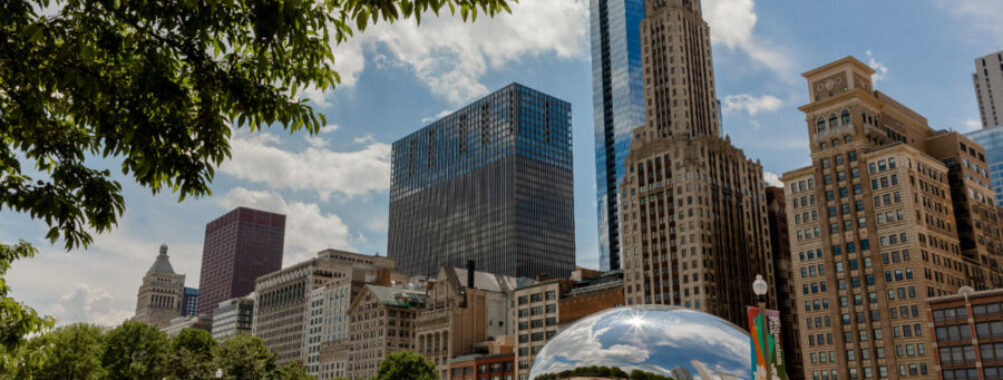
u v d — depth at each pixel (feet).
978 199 503.61
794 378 572.10
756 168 613.11
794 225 495.82
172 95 43.37
